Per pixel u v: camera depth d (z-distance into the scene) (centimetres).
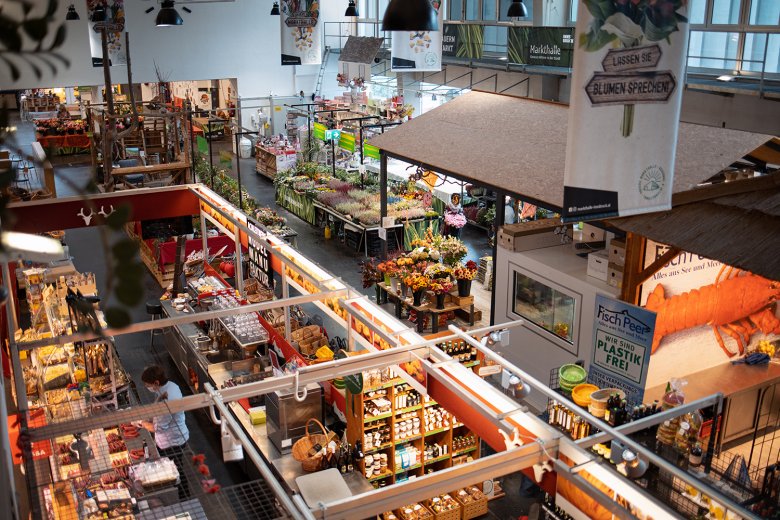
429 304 1180
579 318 977
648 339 817
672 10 588
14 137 127
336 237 1920
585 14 578
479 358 921
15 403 579
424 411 876
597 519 467
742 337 992
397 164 2219
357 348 954
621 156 609
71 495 614
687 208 860
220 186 1933
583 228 1116
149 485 691
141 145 2317
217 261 1482
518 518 793
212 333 1114
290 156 2459
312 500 702
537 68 1811
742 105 1362
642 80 595
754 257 751
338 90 3028
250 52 2717
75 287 1196
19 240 123
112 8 2188
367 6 2867
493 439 574
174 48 2555
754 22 1448
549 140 1197
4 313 710
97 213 122
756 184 866
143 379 898
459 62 2184
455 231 1809
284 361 1045
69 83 2275
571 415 780
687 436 717
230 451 580
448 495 856
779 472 682
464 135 1330
